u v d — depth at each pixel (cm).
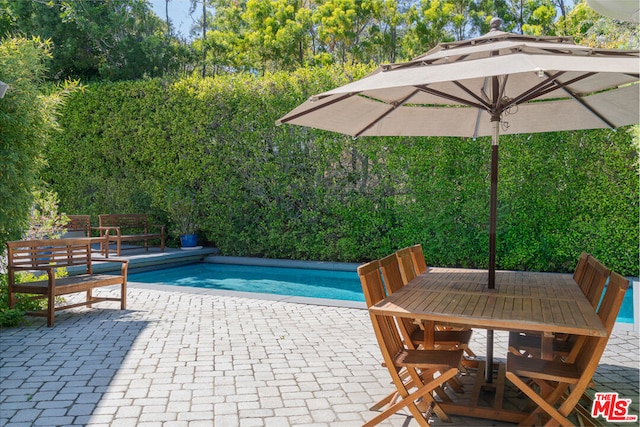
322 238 1247
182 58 2041
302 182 1252
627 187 996
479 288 418
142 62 1916
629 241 1005
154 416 367
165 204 1384
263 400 398
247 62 2481
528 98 427
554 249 1052
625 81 424
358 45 2617
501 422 366
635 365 495
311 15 2598
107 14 1903
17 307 678
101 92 1464
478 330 627
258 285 1091
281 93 1259
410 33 2516
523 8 2739
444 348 448
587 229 1022
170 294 845
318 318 679
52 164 1543
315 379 446
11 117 692
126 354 515
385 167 1180
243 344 554
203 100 1330
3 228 727
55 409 378
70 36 1855
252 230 1323
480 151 1091
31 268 643
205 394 409
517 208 1068
